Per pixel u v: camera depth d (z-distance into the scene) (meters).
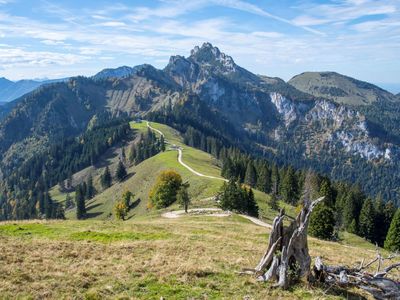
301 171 138.62
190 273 20.41
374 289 18.09
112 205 158.50
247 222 69.81
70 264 22.27
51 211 179.88
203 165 156.25
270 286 18.62
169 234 35.91
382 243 98.38
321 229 74.06
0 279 18.67
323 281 19.59
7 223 39.66
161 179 111.38
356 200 109.75
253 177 135.25
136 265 21.92
